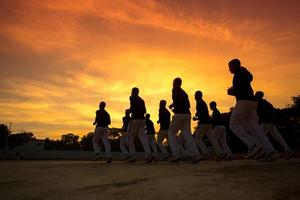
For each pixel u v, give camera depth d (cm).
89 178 489
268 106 870
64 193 379
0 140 5897
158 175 493
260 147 671
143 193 360
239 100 673
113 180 459
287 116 3123
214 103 1049
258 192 343
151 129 1186
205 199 322
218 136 1039
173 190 369
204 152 975
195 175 474
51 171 590
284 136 3072
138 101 879
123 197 344
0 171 595
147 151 846
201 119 955
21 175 539
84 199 344
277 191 346
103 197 348
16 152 4006
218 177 447
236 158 1004
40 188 416
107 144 955
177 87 789
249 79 684
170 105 791
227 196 331
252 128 713
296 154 848
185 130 780
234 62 691
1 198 365
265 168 535
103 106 987
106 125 977
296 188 358
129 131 881
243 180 416
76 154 4241
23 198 362
